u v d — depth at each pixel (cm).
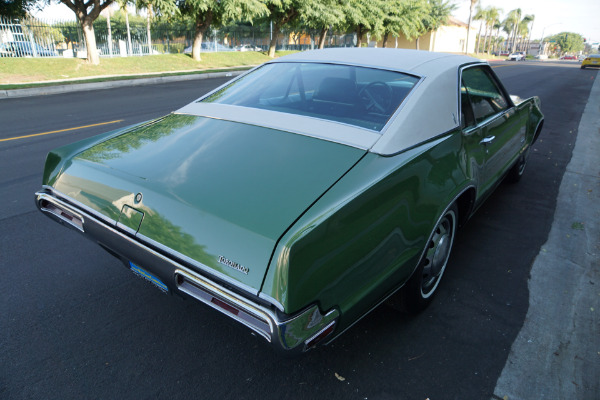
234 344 243
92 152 241
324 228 166
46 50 2023
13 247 336
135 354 232
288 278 154
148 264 193
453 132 260
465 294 296
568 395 216
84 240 353
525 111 427
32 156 587
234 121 247
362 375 224
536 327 265
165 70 1992
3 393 203
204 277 173
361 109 242
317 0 2581
